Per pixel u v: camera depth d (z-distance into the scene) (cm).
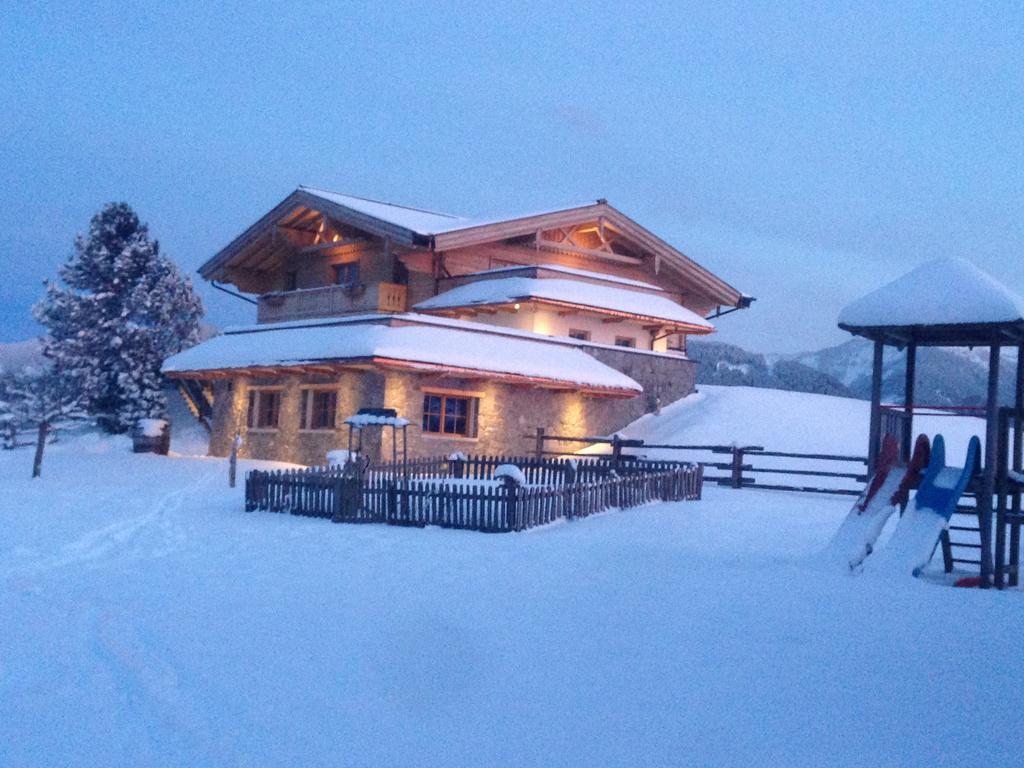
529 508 1582
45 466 2731
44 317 3588
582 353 3005
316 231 3647
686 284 3756
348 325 2670
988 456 1204
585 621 884
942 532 1295
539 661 750
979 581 1202
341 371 2562
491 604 962
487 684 690
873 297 1259
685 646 796
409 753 557
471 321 3003
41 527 1563
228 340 3152
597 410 3016
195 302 3762
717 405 3139
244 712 630
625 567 1191
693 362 3366
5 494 2008
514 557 1277
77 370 3466
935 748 572
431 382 2538
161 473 2539
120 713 629
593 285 3306
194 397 3556
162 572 1171
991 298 1159
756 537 1536
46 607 960
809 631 852
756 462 2708
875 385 1316
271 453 2836
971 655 781
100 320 3541
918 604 979
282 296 3600
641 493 1959
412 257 3209
